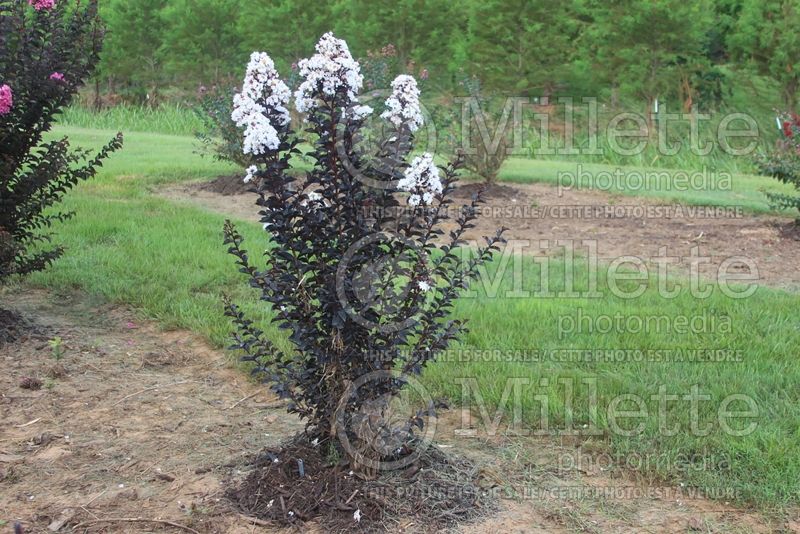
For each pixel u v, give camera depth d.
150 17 25.55
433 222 3.80
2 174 5.69
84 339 5.83
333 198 3.65
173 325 6.09
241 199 10.75
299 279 3.66
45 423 4.55
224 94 12.11
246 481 3.87
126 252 7.74
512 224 9.87
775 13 19.08
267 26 23.69
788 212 10.65
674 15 18.64
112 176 11.75
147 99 23.75
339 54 3.57
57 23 5.93
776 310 6.53
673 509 3.84
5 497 3.78
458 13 22.89
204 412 4.78
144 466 4.11
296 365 4.11
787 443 4.27
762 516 3.77
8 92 5.35
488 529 3.62
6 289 6.75
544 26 20.48
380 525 3.57
